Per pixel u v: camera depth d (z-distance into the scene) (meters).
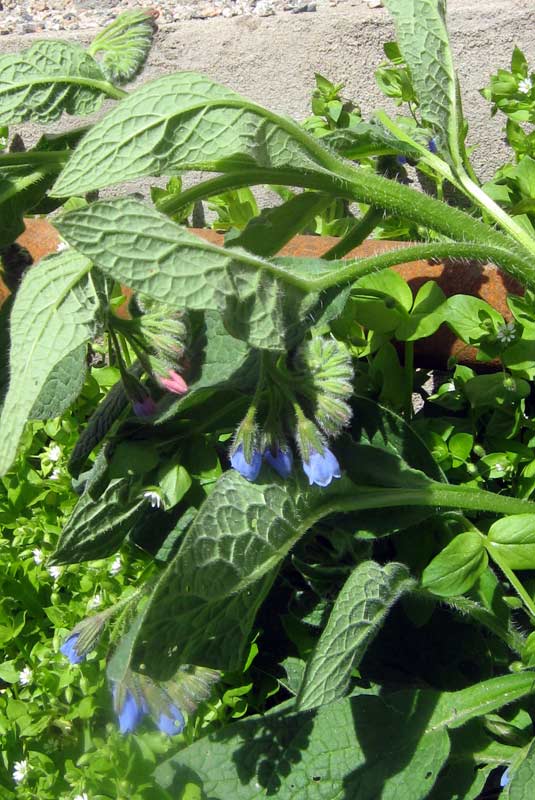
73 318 0.54
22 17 0.95
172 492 0.59
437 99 0.63
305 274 0.57
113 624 0.64
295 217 0.61
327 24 0.85
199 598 0.54
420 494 0.60
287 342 0.56
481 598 0.63
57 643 0.65
